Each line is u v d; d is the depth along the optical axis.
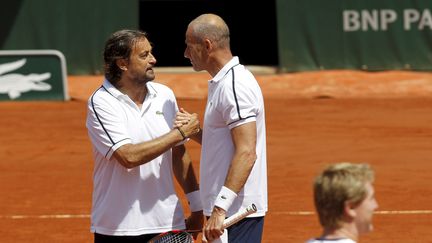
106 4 96.81
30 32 97.06
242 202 22.31
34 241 39.00
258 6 124.38
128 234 22.97
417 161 57.75
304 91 89.62
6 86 84.25
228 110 21.80
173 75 97.88
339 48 96.25
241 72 22.06
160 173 23.19
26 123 73.88
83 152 62.94
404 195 47.72
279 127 71.19
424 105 80.62
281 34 96.50
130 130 23.03
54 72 84.62
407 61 95.88
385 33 95.75
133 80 23.06
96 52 97.19
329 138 66.56
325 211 14.96
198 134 24.39
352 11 95.69
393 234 39.06
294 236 38.88
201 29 22.17
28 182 53.12
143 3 125.88
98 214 23.27
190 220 24.62
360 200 14.75
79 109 80.31
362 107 80.19
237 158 21.55
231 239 22.48
